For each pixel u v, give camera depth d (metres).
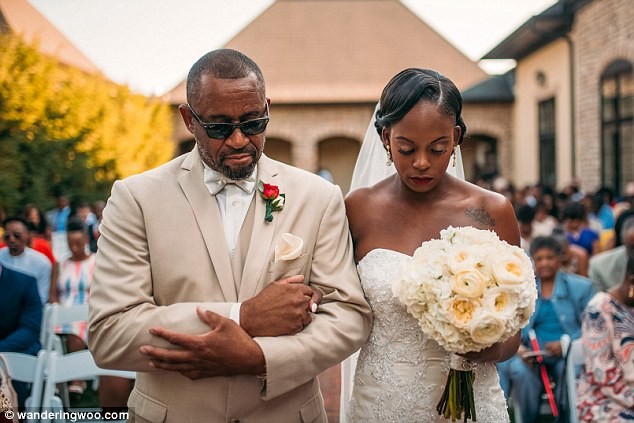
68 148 12.67
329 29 22.31
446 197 2.38
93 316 2.01
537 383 4.25
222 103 1.98
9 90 11.56
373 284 2.28
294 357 1.94
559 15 12.52
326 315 2.09
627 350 3.03
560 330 4.52
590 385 3.17
